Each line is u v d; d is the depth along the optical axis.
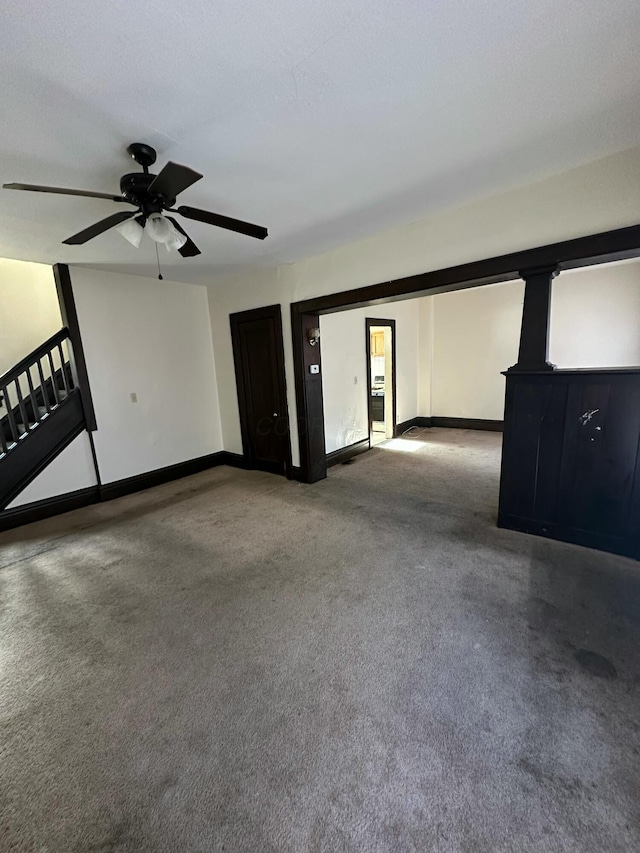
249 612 2.23
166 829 1.21
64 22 1.19
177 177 1.64
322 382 4.83
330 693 1.67
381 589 2.38
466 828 1.17
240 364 4.98
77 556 3.00
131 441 4.46
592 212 2.38
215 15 1.21
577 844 1.12
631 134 2.04
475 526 3.18
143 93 1.52
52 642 2.06
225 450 5.54
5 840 1.19
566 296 5.66
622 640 1.89
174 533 3.33
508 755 1.38
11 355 4.75
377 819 1.21
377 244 3.41
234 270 4.38
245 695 1.68
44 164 2.01
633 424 2.46
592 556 2.63
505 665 1.76
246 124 1.77
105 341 4.18
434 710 1.56
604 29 1.33
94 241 3.12
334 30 1.29
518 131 1.96
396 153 2.11
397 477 4.56
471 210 2.84
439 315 7.02
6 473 3.56
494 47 1.40
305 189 2.46
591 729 1.45
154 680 1.78
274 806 1.26
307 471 4.50
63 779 1.37
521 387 2.84
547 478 2.84
